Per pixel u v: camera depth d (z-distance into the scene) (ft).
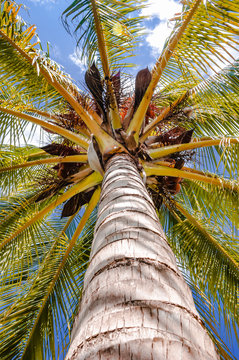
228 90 12.36
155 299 3.13
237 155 13.55
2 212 14.92
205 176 13.91
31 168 17.54
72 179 13.65
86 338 2.92
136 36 14.24
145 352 2.48
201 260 15.80
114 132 12.12
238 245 15.96
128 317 2.91
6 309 13.58
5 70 10.91
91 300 3.49
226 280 15.12
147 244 4.18
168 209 18.84
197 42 10.53
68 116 13.34
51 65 11.44
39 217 14.37
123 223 4.82
